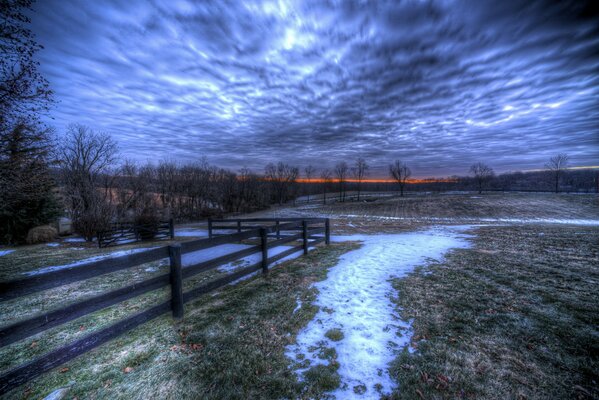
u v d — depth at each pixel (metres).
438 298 4.20
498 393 2.18
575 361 2.53
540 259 6.53
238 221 10.81
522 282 4.81
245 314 3.73
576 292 4.25
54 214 14.20
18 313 4.12
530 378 2.32
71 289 5.12
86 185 18.78
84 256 8.66
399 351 2.83
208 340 3.06
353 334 3.21
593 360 2.53
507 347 2.80
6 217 11.56
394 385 2.34
